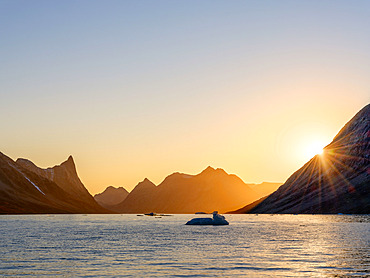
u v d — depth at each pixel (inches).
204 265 1918.1
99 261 2050.9
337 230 4013.3
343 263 1939.0
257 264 1937.7
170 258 2150.6
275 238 3282.5
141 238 3417.8
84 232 4237.2
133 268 1845.5
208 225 5743.1
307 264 1921.8
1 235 3754.9
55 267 1877.5
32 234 3905.0
